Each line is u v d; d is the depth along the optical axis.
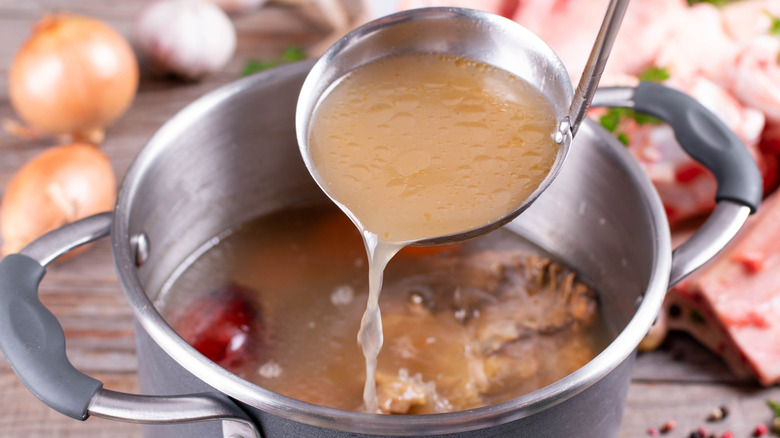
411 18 0.69
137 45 0.97
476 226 0.64
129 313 0.84
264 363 0.73
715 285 0.81
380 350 0.73
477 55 0.69
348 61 0.69
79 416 0.63
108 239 0.88
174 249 0.77
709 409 0.80
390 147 0.66
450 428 0.61
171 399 0.63
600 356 0.64
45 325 0.65
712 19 0.88
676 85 0.85
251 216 0.80
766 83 0.84
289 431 0.63
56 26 0.89
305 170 0.80
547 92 0.67
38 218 0.84
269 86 0.76
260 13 1.05
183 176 0.75
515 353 0.73
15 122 0.95
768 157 0.87
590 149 0.74
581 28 0.88
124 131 0.94
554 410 0.64
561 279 0.77
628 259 0.74
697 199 0.85
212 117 0.75
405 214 0.65
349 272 0.77
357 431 0.62
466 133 0.67
